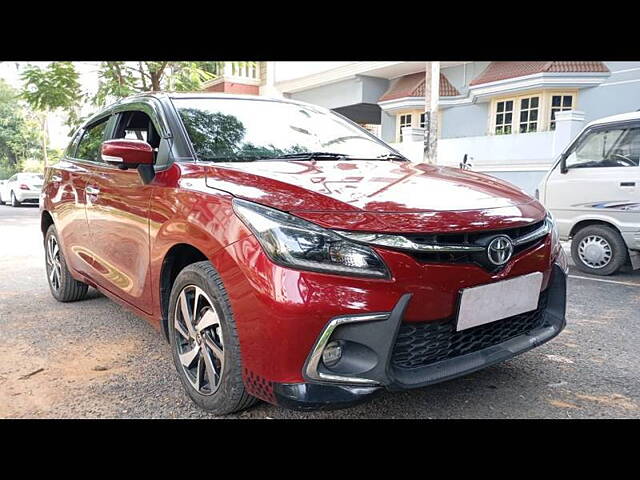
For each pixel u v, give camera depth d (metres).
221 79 21.34
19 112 46.53
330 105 19.52
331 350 2.10
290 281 2.04
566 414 2.61
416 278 2.12
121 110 3.78
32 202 18.75
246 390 2.30
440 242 2.17
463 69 16.17
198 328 2.54
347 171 2.78
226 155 2.99
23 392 2.87
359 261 2.06
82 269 4.00
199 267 2.47
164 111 3.18
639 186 5.58
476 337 2.43
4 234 9.87
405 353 2.21
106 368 3.18
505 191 2.78
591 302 4.75
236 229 2.24
